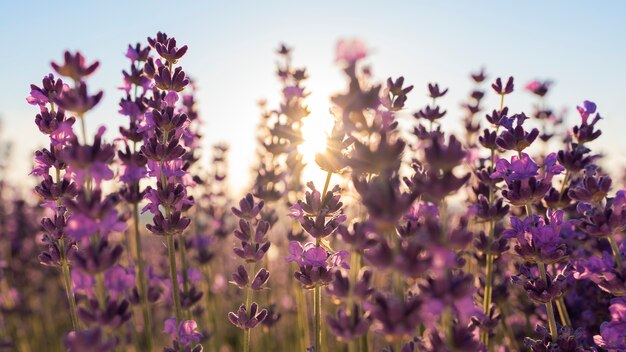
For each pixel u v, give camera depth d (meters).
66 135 0.19
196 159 0.29
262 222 0.22
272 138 0.31
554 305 0.26
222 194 0.41
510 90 0.24
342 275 0.16
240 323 0.21
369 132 0.15
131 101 0.22
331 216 0.20
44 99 0.20
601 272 0.18
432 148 0.14
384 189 0.14
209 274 0.36
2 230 0.56
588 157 0.22
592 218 0.19
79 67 0.15
